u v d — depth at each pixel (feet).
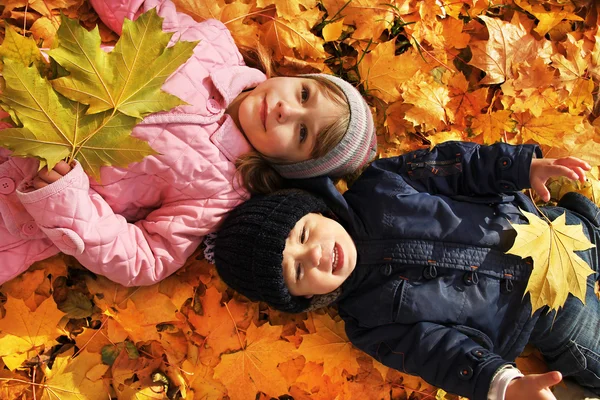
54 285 4.73
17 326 4.39
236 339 5.14
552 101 6.16
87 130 4.03
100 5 4.75
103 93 3.95
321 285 4.64
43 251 4.49
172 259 4.76
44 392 4.44
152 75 4.05
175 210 4.76
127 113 4.08
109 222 4.42
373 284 4.97
